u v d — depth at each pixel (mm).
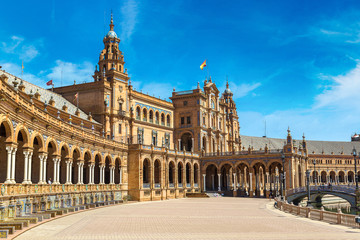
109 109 74250
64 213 38219
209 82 103688
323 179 143500
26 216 30484
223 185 103875
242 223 32438
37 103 52750
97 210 45875
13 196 29141
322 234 25703
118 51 79000
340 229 28500
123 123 77438
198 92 95625
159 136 90938
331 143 156500
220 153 92250
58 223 30484
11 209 27938
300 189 80062
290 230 27859
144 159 73500
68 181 46156
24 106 31766
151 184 73062
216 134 104000
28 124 33656
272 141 151000
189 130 95812
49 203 38594
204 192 90188
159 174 77188
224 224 31625
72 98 75812
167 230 27562
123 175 68250
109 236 24266
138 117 84688
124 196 67375
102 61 77938
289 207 44000
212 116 102875
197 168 92625
